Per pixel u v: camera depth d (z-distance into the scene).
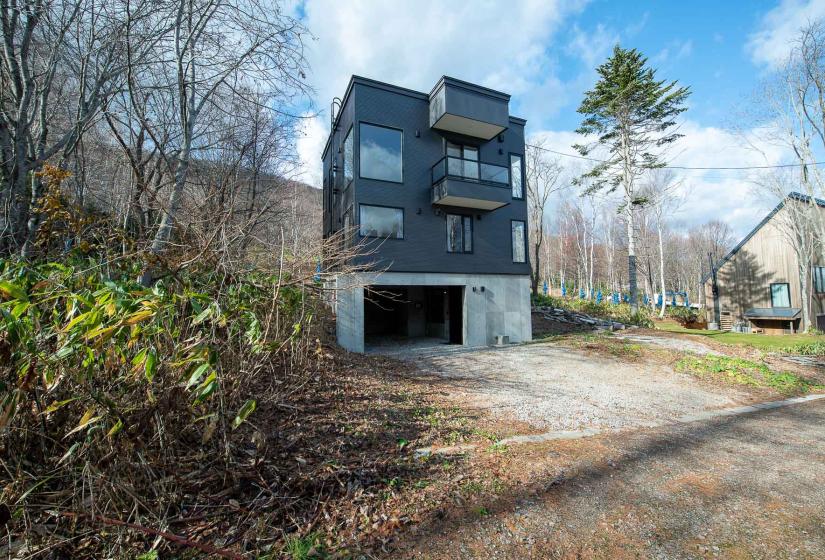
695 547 2.44
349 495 2.84
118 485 2.09
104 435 2.14
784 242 19.20
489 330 13.18
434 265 12.39
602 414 5.43
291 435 3.67
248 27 5.62
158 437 2.43
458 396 6.10
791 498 3.12
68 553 2.01
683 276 45.34
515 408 5.54
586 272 36.53
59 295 2.32
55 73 5.52
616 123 18.17
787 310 18.56
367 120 11.70
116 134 4.39
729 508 2.94
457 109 11.90
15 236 4.43
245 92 6.47
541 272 44.72
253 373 3.59
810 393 7.20
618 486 3.26
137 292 2.34
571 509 2.85
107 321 2.15
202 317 2.62
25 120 4.66
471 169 12.70
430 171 12.59
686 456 4.00
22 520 1.99
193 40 5.42
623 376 8.02
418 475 3.27
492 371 8.23
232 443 3.06
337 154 13.88
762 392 7.14
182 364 2.35
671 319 21.69
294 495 2.74
